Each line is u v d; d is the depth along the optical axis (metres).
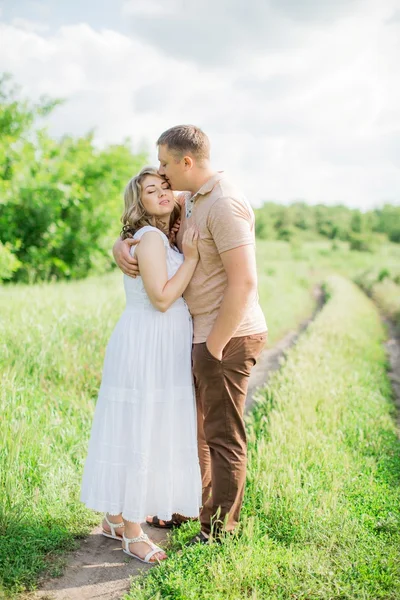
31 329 6.22
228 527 3.20
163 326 3.15
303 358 7.27
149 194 3.18
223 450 3.18
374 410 5.80
